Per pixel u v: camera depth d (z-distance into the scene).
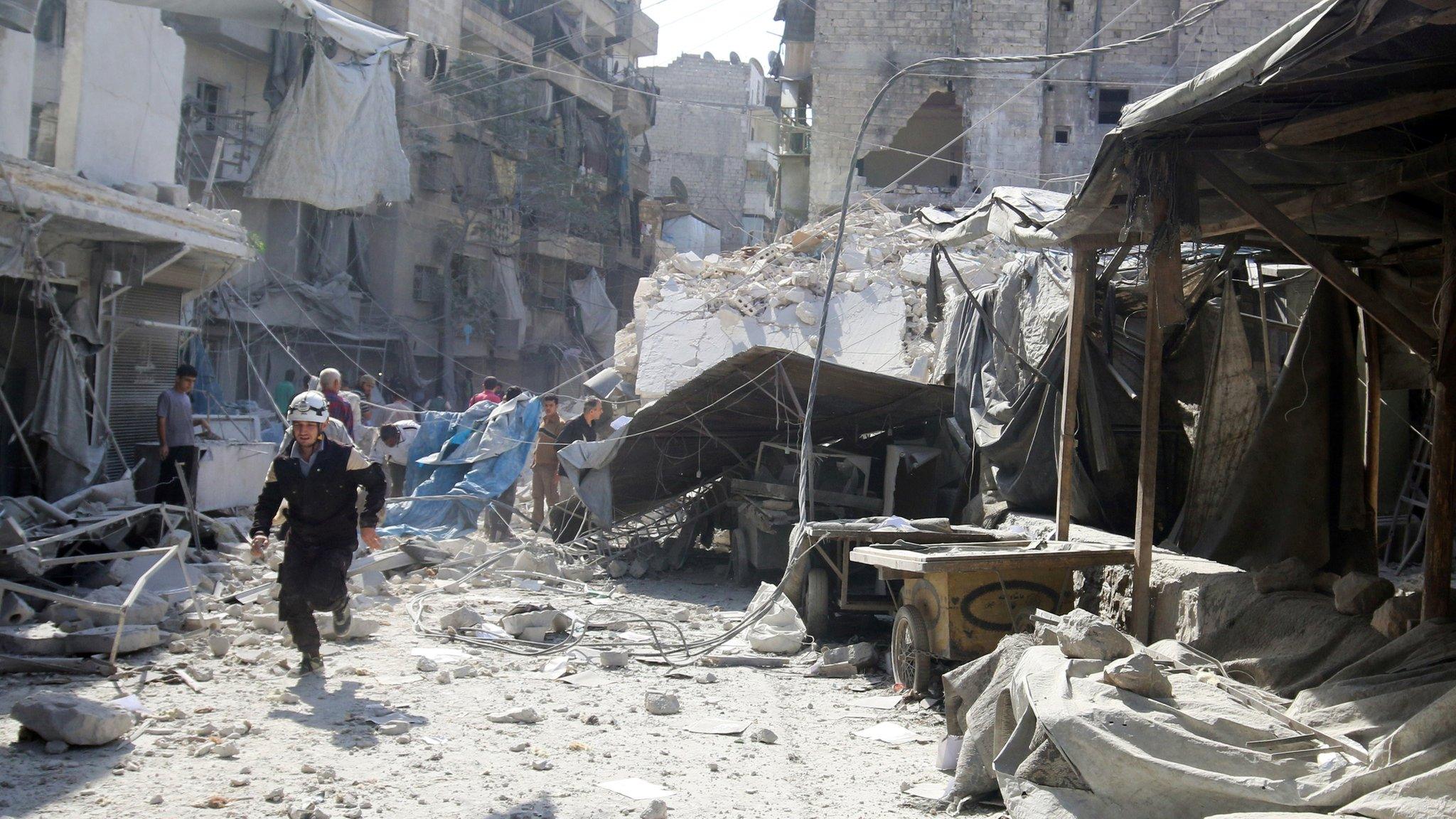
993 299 12.53
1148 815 4.57
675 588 12.77
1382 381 9.61
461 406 36.56
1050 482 10.93
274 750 5.89
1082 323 8.90
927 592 7.76
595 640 9.38
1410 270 9.02
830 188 31.06
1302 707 5.49
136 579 10.03
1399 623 5.98
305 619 7.52
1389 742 4.49
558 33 42.31
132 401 13.72
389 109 20.69
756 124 65.94
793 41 36.59
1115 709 4.89
